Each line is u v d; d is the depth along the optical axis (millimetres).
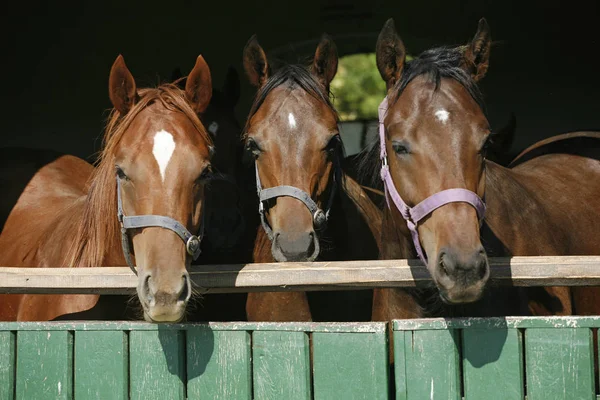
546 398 2861
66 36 10039
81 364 3191
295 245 4195
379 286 3367
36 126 10133
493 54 9781
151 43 10016
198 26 9961
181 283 3258
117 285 3496
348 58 9914
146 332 3148
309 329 2992
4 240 5426
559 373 2854
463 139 3371
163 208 3412
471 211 3273
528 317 2881
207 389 3100
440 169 3346
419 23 9789
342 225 4965
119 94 3852
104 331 3178
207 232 5062
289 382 3012
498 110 9836
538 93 9750
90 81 10070
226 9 9922
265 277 3385
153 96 3750
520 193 4629
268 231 4535
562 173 5492
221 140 5469
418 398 2936
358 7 9789
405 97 3568
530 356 2879
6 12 10023
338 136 4652
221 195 5172
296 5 9859
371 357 2926
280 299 4754
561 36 9680
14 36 10062
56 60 10070
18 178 6129
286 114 4480
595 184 5520
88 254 4113
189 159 3525
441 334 2924
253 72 5008
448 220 3240
